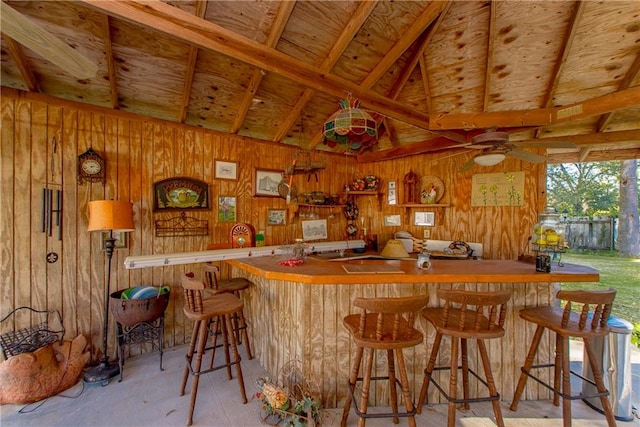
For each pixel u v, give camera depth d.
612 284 4.91
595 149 3.71
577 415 1.99
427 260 2.14
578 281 1.95
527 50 2.65
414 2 2.36
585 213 9.36
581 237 7.07
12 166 2.30
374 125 2.25
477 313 1.69
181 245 3.10
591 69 2.70
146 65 2.60
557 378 2.02
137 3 1.64
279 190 3.57
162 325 2.64
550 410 2.04
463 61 2.87
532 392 2.17
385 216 4.56
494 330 1.71
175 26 1.78
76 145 2.55
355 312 2.08
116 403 2.07
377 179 4.54
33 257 2.37
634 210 6.62
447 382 2.15
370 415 1.63
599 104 2.18
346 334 2.08
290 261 2.34
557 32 2.48
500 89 3.04
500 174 3.59
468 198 3.81
